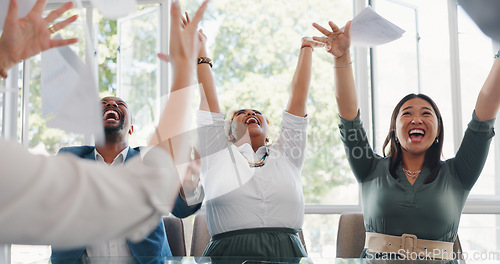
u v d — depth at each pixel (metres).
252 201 1.76
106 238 0.35
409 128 1.83
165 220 2.24
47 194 0.31
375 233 1.82
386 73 3.06
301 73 2.04
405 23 3.07
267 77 3.19
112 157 1.98
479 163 1.79
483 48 3.00
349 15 3.19
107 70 3.05
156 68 2.99
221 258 1.33
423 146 1.82
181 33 0.45
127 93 3.02
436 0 3.05
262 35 3.20
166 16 3.01
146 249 1.76
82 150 2.00
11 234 0.31
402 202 1.76
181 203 1.31
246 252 1.69
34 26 0.47
